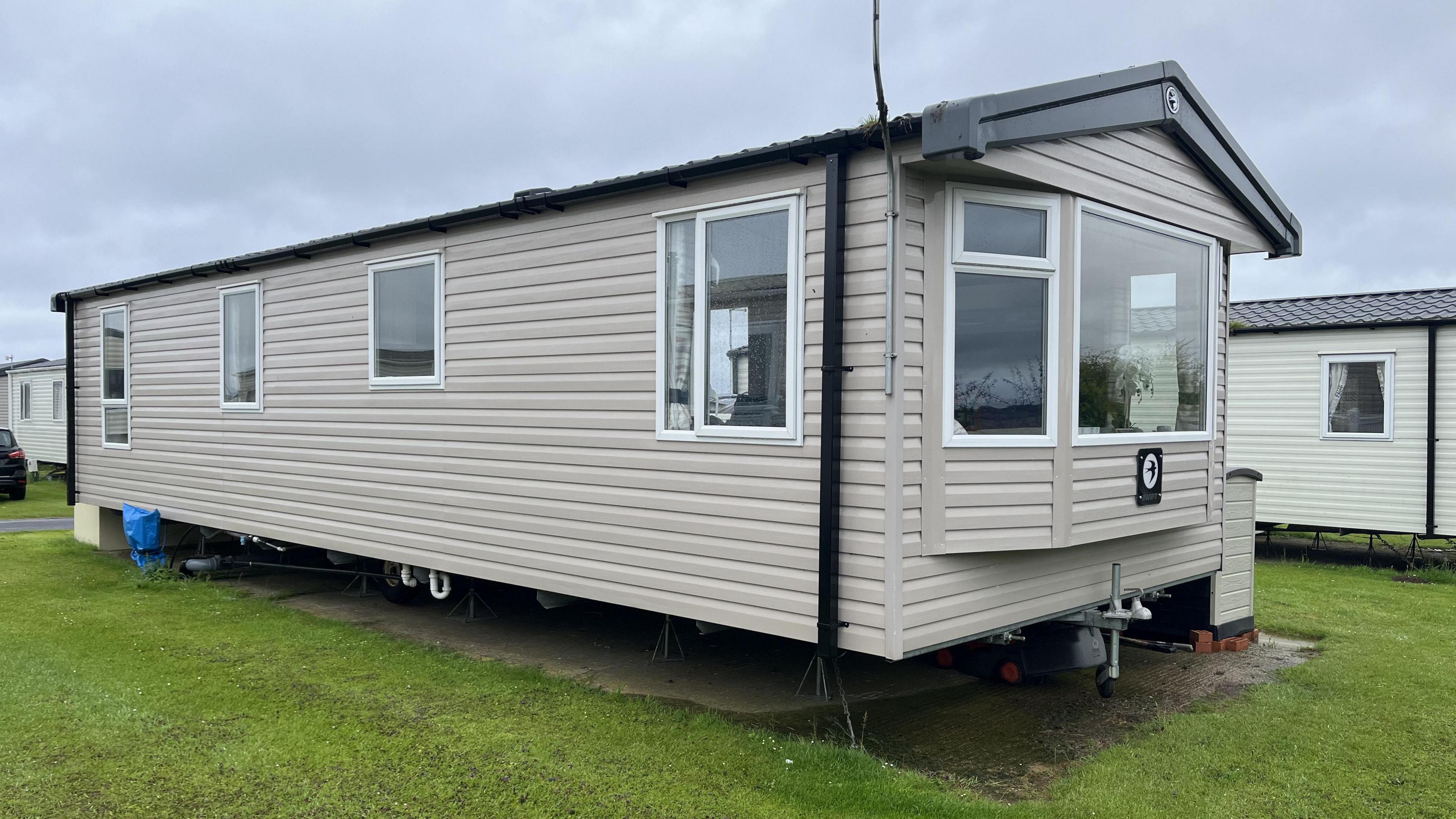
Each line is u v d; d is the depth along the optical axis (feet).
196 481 31.48
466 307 22.16
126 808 13.11
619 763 14.89
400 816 13.00
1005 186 15.64
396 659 21.08
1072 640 18.62
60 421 80.94
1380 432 38.24
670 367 18.10
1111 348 17.43
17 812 12.91
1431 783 14.65
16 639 22.50
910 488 14.80
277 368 27.96
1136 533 18.03
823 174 15.56
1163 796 13.97
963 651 20.20
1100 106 15.99
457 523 22.44
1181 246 19.43
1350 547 43.98
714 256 17.30
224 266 28.84
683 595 17.72
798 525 15.88
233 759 14.89
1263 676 21.22
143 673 19.69
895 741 16.62
